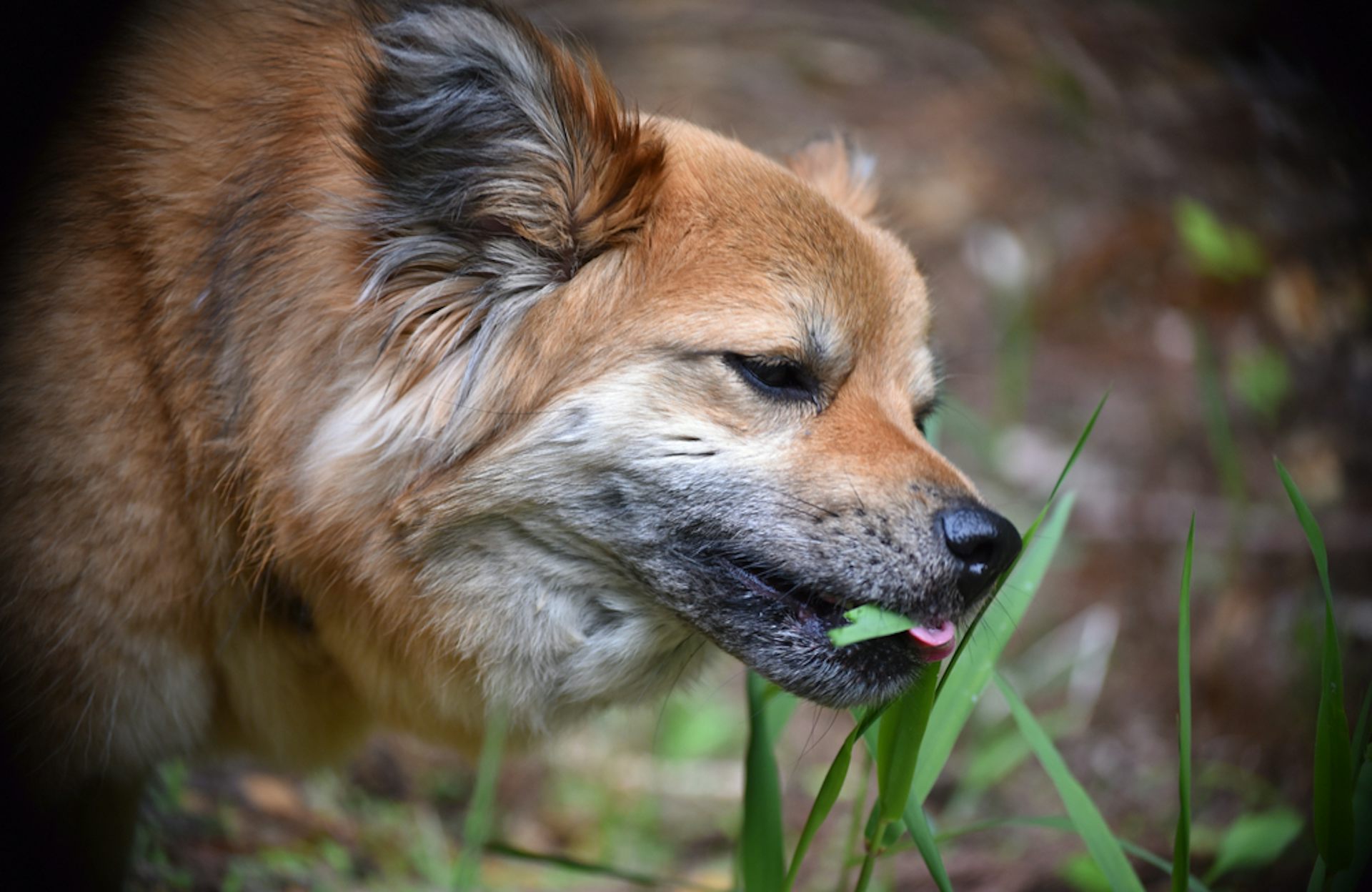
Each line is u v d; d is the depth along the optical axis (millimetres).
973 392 13586
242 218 6066
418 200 5738
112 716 6230
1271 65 16828
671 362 5926
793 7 17766
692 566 6012
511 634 6234
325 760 7238
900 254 6938
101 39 6273
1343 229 14664
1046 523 12258
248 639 6520
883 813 5543
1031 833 9547
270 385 6035
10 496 5844
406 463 5961
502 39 5668
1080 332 14523
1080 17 18109
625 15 16719
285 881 7895
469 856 5977
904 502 5906
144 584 6109
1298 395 13438
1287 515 12297
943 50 17469
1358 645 10625
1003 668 11391
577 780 10039
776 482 5969
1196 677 10969
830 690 5992
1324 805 5113
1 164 6070
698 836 9688
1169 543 12188
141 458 6012
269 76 6289
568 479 5961
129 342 5984
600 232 5914
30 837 6422
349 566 6113
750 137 15078
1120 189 15641
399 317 5828
